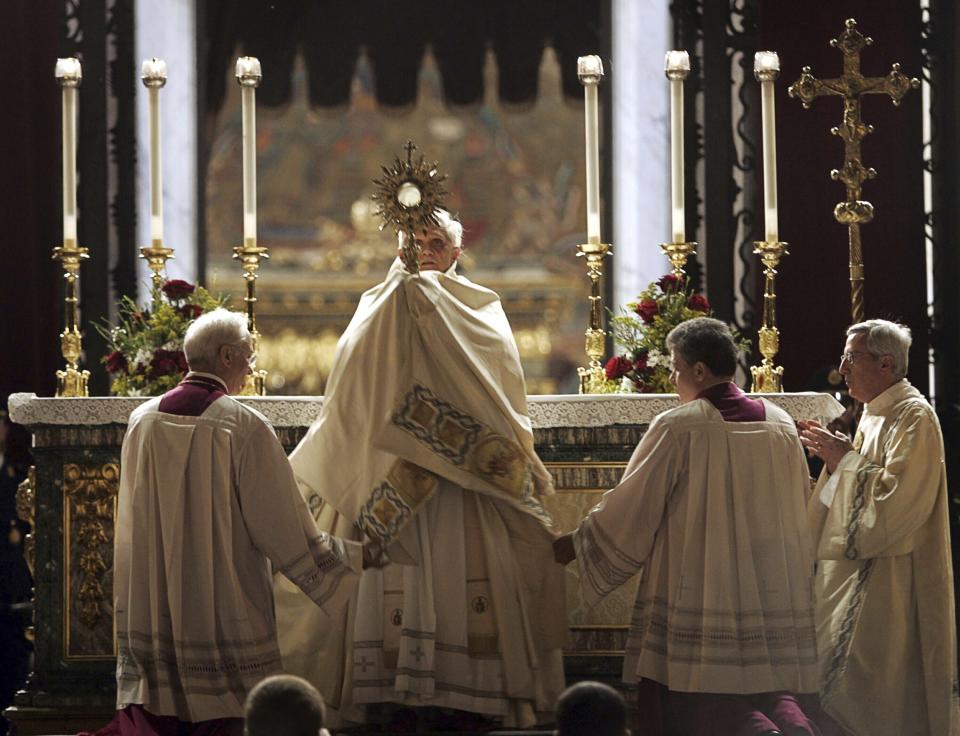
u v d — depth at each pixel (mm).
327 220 33312
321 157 33438
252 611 13688
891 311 21797
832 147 21891
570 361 32906
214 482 13586
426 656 13891
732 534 13742
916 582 14812
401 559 14070
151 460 13641
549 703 14469
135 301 22094
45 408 15328
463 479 14109
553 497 15547
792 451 14109
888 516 14445
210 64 26328
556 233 33344
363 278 33031
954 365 21719
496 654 14141
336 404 14430
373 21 27703
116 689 15273
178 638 13367
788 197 21938
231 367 14125
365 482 14258
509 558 14391
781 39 22062
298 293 32938
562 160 33500
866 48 22000
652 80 23109
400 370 14258
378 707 14352
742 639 13586
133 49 22375
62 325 21594
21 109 21703
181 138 23047
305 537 13680
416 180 14641
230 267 32781
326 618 14445
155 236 16984
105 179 22031
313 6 27516
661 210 23031
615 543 13898
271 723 9008
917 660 14781
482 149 33594
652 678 13812
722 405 14031
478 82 27875
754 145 22234
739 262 22141
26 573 19469
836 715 14625
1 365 21344
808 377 21688
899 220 21844
